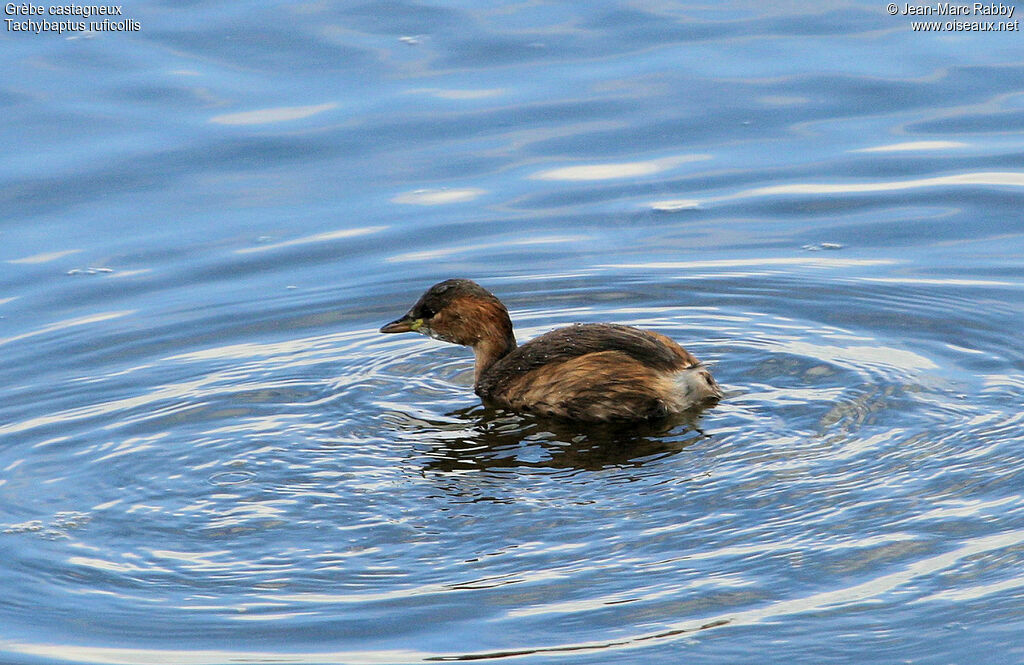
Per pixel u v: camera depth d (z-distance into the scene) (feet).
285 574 33.27
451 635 30.78
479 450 39.55
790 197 56.54
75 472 38.37
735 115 61.93
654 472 37.50
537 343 43.75
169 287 51.24
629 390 41.16
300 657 30.25
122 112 61.93
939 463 37.01
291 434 40.47
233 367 45.37
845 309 48.29
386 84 64.13
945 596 31.37
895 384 42.06
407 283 51.31
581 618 31.17
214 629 31.32
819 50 66.44
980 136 59.72
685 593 31.86
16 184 57.36
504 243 53.98
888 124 60.80
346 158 59.57
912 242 53.16
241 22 69.36
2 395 43.52
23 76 64.18
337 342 47.34
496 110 62.54
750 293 49.88
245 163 59.16
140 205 56.59
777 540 33.71
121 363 45.78
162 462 38.75
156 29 68.80
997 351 44.32
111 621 31.71
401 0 71.26
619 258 52.80
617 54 66.59
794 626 30.63
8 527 35.53
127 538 34.99
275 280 51.67
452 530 34.81
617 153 59.82
